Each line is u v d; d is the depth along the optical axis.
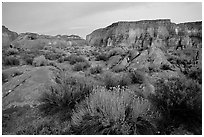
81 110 4.24
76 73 9.93
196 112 4.00
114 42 89.50
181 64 12.15
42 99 5.25
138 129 3.66
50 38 65.38
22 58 14.84
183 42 50.00
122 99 3.96
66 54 20.92
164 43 53.12
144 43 75.19
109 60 13.93
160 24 81.19
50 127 4.10
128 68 11.04
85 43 78.44
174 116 4.12
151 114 3.93
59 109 4.88
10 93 6.29
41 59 12.77
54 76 7.91
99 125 3.73
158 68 10.35
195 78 8.45
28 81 7.09
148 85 7.22
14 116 4.80
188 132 3.71
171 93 4.51
